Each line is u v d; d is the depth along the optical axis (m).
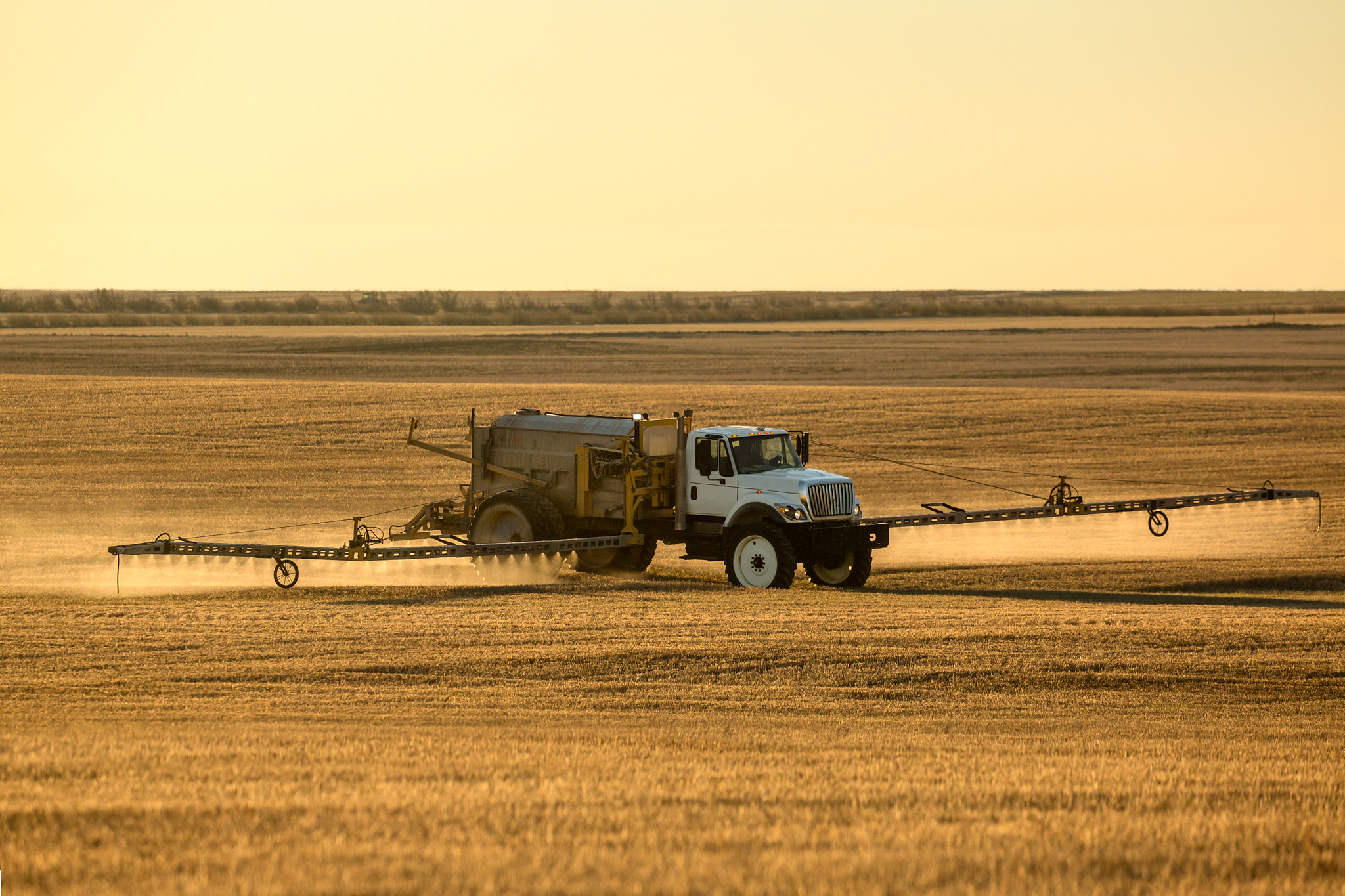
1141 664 56.31
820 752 38.91
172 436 168.75
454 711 47.50
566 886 22.92
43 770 32.66
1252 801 31.67
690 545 85.94
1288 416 185.12
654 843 26.00
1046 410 191.00
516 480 90.88
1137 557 96.25
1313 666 56.16
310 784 31.61
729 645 59.44
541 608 70.56
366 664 55.31
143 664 55.25
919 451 161.12
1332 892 23.78
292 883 22.98
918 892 23.00
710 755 37.88
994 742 42.47
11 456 154.12
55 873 23.61
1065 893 23.28
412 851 25.12
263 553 79.88
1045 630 63.00
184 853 25.00
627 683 52.84
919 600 75.56
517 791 31.03
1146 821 28.67
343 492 133.38
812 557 83.06
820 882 23.34
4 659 55.75
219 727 43.28
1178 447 163.62
